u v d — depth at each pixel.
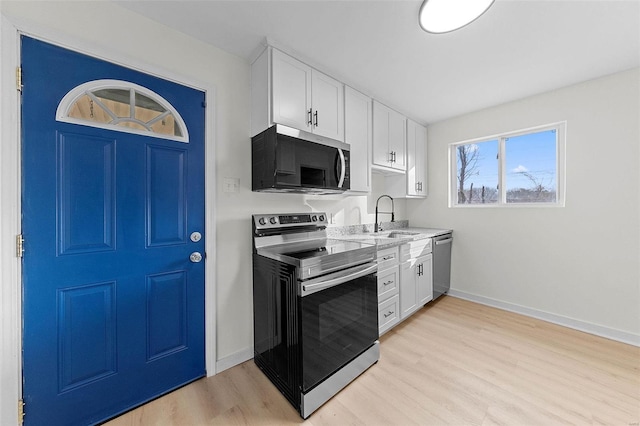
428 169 3.34
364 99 2.37
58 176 1.21
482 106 2.75
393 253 2.24
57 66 1.21
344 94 2.18
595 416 1.34
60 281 1.23
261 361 1.78
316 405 1.42
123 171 1.39
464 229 3.03
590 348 1.97
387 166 2.65
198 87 1.64
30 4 1.15
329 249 1.76
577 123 2.26
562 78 2.16
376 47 1.73
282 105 1.71
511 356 1.88
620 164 2.07
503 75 2.10
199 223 1.66
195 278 1.65
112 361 1.37
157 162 1.50
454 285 3.12
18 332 1.13
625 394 1.49
